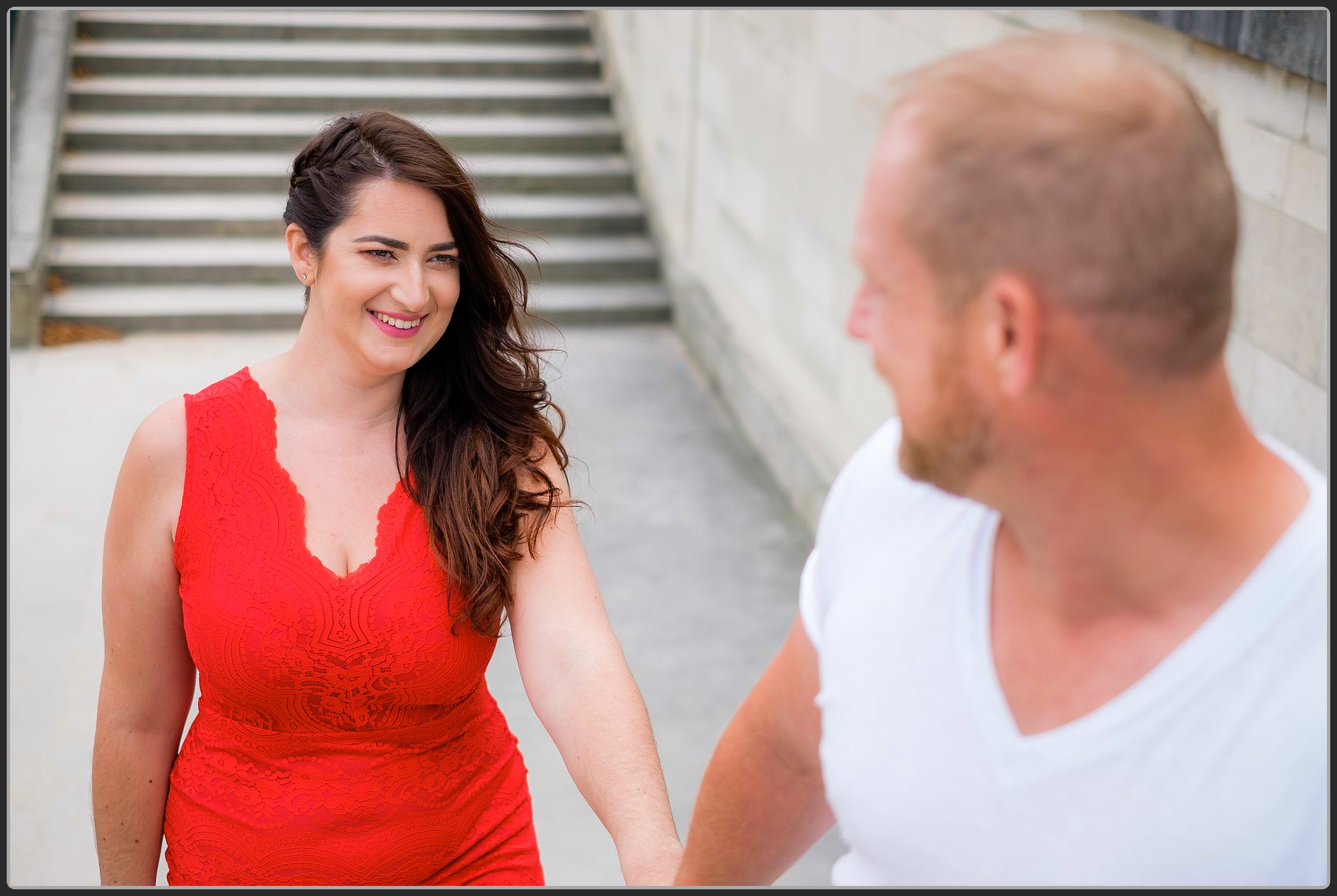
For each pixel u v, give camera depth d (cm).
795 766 125
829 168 657
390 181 192
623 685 202
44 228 885
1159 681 81
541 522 210
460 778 213
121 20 1041
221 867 207
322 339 203
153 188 962
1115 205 73
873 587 99
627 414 817
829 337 667
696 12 856
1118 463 79
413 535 204
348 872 206
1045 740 85
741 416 796
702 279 892
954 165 77
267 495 203
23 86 963
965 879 90
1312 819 78
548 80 1097
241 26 1057
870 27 592
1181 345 76
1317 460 312
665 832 185
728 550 669
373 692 204
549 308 937
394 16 1095
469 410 210
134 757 217
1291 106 317
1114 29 393
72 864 423
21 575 587
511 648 586
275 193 980
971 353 79
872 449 108
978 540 93
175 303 887
